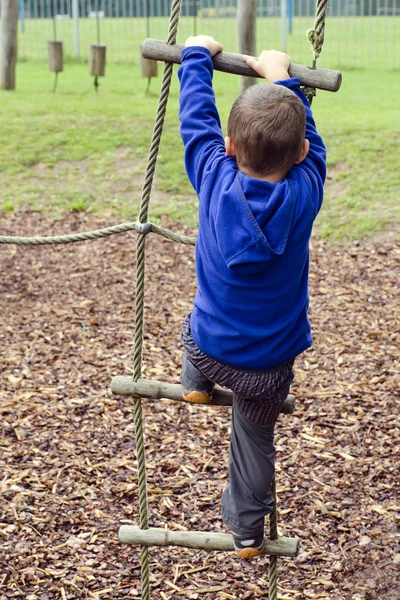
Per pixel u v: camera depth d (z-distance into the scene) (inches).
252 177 96.0
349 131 416.5
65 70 655.1
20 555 175.3
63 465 206.1
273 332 99.8
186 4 1022.4
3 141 433.1
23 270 326.3
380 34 836.6
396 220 343.0
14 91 542.0
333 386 238.5
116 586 167.8
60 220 368.2
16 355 261.6
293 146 94.3
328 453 207.6
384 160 385.7
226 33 835.4
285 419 223.1
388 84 560.1
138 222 124.3
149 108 482.6
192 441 216.4
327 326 275.1
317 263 323.3
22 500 192.2
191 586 168.4
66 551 177.2
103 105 491.2
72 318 287.7
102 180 398.6
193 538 127.6
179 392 122.9
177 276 320.5
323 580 167.0
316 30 109.3
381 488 193.2
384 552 172.4
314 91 111.3
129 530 128.7
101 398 236.5
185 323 110.9
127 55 735.7
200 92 106.9
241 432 110.0
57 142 431.2
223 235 95.5
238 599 164.2
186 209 372.2
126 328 280.5
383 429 215.9
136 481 200.5
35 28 905.5
